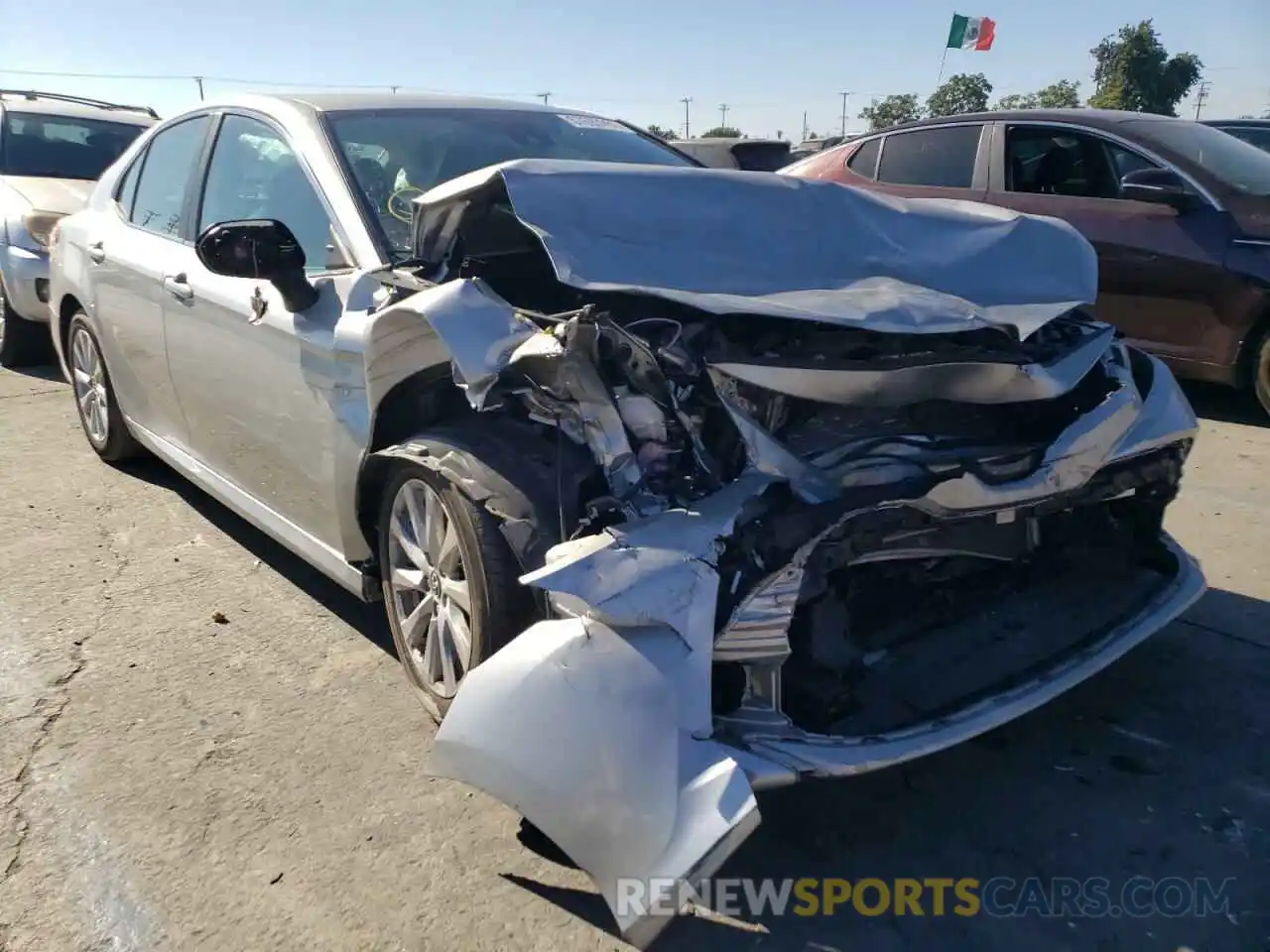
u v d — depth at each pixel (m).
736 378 2.39
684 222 2.69
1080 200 6.50
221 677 3.30
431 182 3.37
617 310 2.64
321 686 3.25
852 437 2.56
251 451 3.61
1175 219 6.11
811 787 2.72
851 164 7.81
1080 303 2.99
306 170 3.38
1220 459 5.49
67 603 3.82
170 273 3.96
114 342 4.65
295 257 3.05
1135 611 2.90
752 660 2.16
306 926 2.27
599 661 2.06
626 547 2.14
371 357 2.71
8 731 3.00
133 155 4.79
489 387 2.31
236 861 2.48
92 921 2.29
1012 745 2.93
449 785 2.76
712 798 1.92
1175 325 6.18
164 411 4.34
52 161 8.01
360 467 2.94
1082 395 2.88
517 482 2.44
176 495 4.97
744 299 2.46
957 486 2.42
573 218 2.55
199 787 2.75
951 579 2.82
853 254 2.86
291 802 2.69
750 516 2.23
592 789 1.99
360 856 2.49
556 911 2.31
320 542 3.37
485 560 2.50
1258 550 4.25
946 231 3.08
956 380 2.55
